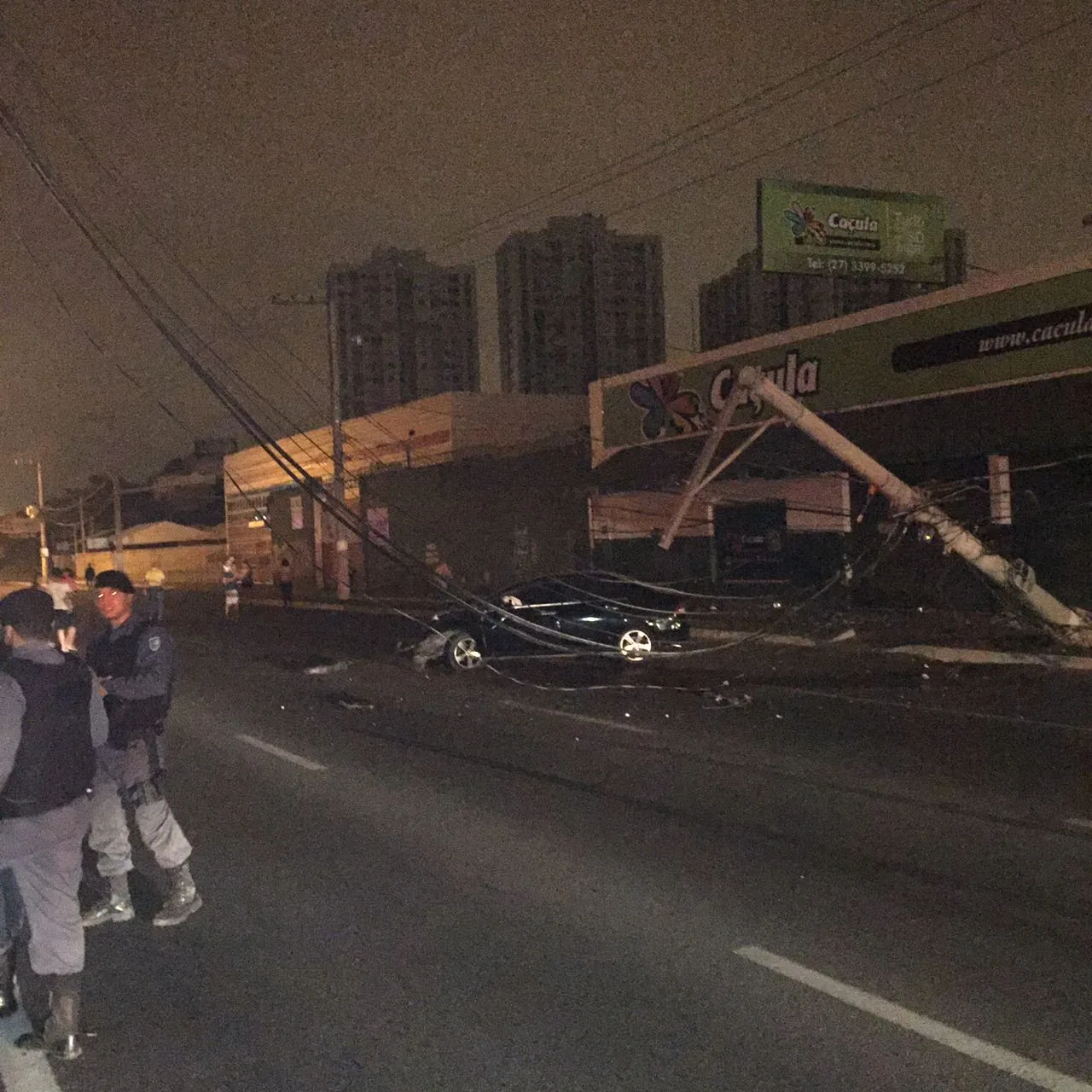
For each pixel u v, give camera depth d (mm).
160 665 5809
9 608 4383
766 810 8102
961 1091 4051
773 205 27156
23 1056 4508
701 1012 4754
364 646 21016
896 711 12383
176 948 5641
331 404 34000
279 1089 4191
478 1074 4258
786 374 23828
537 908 6098
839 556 22500
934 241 28469
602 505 29297
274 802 8688
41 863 4363
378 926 5887
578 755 10227
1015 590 16125
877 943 5500
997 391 19484
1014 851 7020
